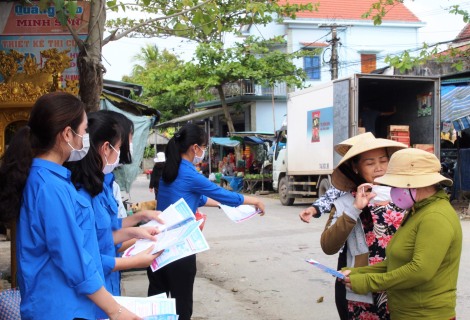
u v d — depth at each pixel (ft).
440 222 8.54
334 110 43.01
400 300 9.06
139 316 7.93
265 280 23.61
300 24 93.50
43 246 7.53
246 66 77.97
